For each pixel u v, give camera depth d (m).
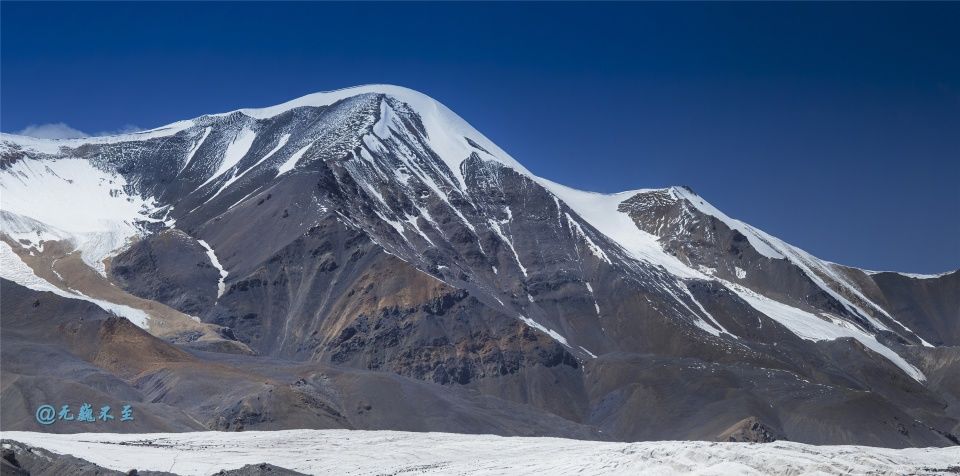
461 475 138.12
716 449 125.62
